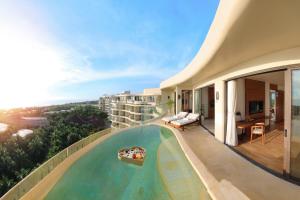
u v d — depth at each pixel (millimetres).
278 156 4918
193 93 12875
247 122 7219
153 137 9141
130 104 32094
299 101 3580
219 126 6914
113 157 6453
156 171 5145
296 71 3602
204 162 4801
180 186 4164
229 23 2818
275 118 10383
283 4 2221
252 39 3340
